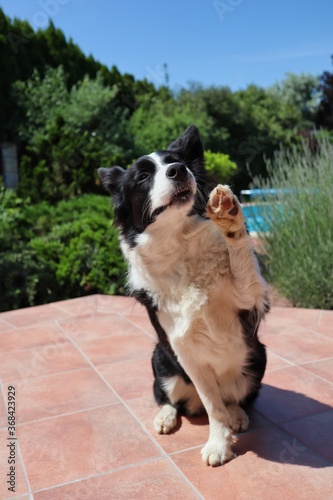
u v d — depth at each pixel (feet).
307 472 3.98
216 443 4.22
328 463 4.08
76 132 20.30
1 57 21.29
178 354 4.35
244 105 33.27
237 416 4.63
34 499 3.86
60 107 21.21
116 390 5.62
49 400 5.45
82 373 6.13
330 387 5.34
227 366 4.44
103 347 7.02
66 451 4.47
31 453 4.46
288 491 3.78
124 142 21.90
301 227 9.01
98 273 10.57
